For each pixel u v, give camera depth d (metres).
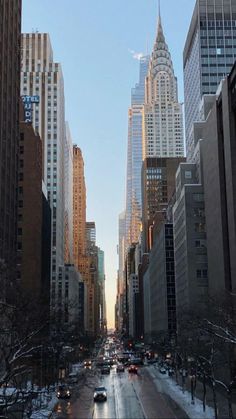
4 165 105.56
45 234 170.88
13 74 115.88
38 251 145.88
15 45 118.69
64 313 109.00
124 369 149.25
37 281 132.12
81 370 134.75
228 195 98.31
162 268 188.62
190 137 170.50
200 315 84.50
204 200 127.44
